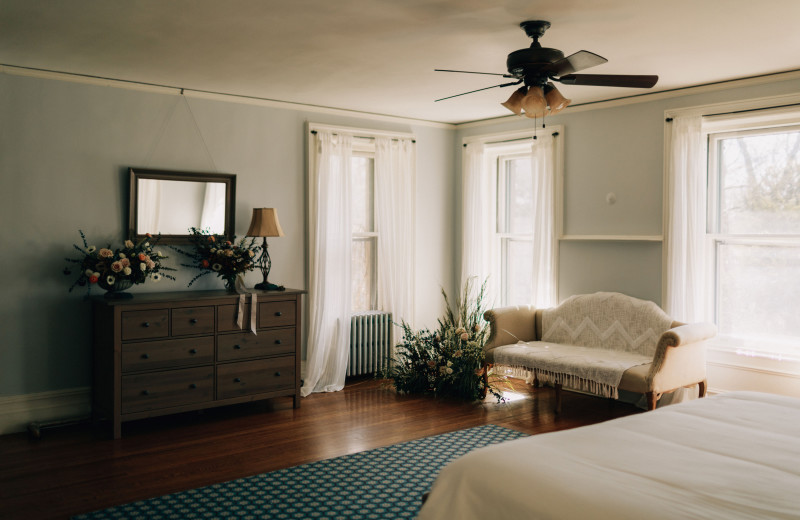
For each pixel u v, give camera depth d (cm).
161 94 486
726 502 185
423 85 481
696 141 476
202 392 453
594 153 541
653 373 417
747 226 475
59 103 445
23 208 435
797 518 175
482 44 371
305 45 375
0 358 430
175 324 439
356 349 590
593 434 249
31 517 298
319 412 486
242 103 525
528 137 589
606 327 509
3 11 318
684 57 400
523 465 212
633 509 179
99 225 463
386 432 435
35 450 395
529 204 617
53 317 447
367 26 340
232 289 493
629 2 303
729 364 470
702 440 243
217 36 359
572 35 354
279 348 489
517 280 629
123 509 307
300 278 562
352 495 327
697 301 478
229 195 516
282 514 304
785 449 233
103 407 433
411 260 624
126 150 472
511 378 603
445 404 511
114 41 369
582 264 551
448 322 586
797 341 450
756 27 341
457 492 214
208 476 351
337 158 569
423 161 636
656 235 501
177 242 489
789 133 451
